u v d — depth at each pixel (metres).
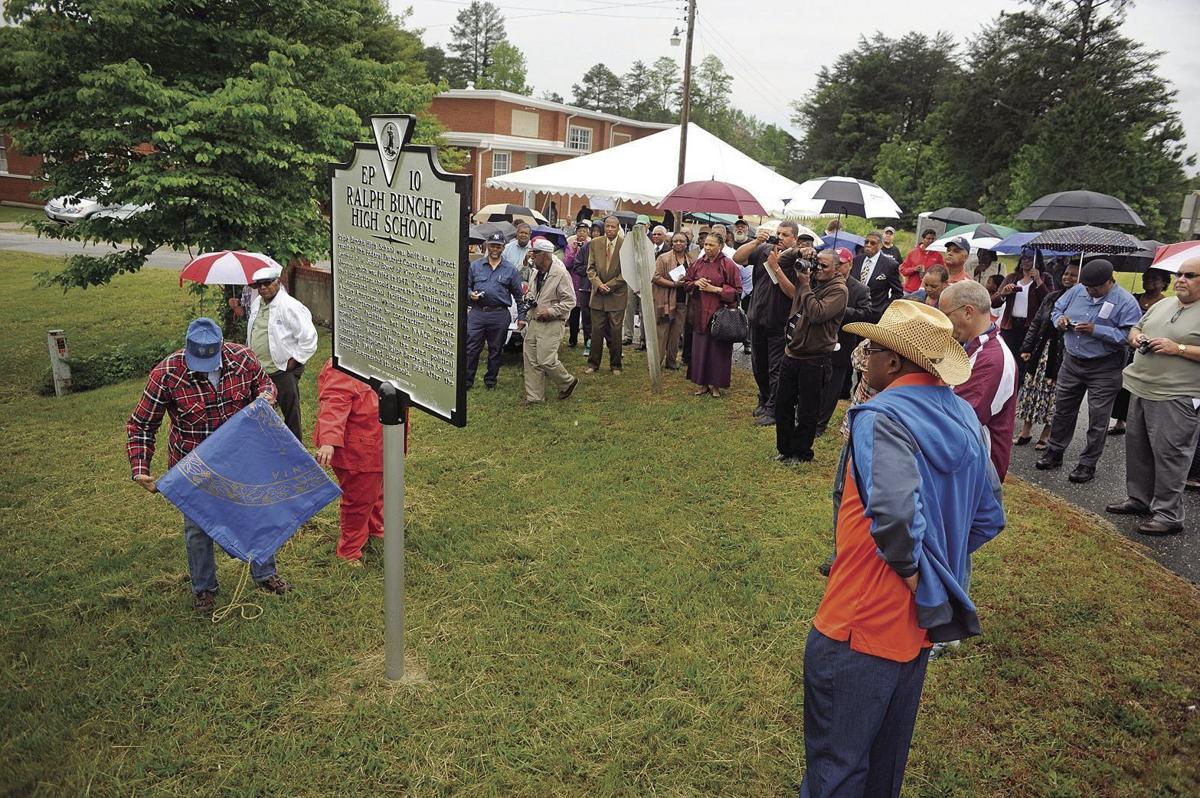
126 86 9.62
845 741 2.56
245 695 3.75
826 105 66.50
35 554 5.17
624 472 6.57
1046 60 44.47
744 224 13.02
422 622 4.37
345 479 4.88
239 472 4.20
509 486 6.29
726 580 4.77
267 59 11.30
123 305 15.53
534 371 8.55
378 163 3.63
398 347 3.67
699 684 3.83
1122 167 29.55
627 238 8.87
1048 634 4.20
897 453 2.34
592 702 3.71
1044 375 7.39
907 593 2.46
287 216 10.80
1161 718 3.57
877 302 9.23
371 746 3.43
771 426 7.78
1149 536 5.48
